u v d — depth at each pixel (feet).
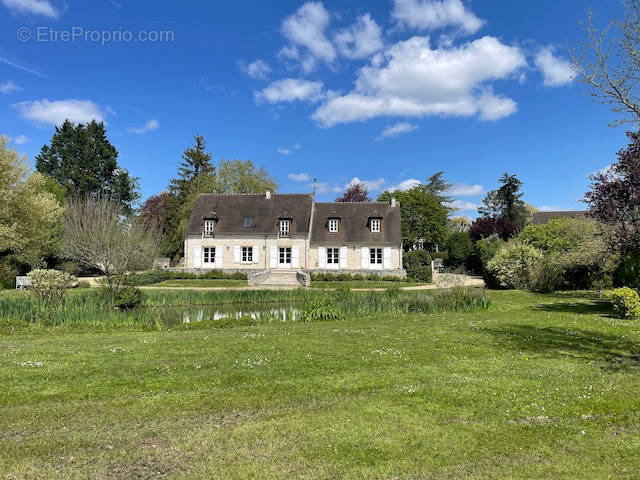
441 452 16.51
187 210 185.26
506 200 234.79
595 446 16.89
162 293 78.13
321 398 22.47
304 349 34.09
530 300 71.20
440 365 28.71
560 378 25.35
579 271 85.66
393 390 23.39
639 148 44.68
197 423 19.43
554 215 202.28
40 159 185.78
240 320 50.93
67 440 17.60
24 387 24.31
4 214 98.22
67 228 100.78
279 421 19.22
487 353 32.32
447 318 52.21
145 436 18.03
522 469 15.20
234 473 15.08
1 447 16.99
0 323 47.96
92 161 188.14
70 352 33.47
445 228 203.62
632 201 46.34
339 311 56.29
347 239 143.95
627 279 61.26
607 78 35.76
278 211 147.84
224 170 203.92
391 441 17.35
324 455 16.29
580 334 39.40
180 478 14.82
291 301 81.92
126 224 96.73
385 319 53.62
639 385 23.94
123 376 26.55
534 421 19.44
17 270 104.42
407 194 202.08
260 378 26.04
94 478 14.88
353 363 29.48
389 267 141.69
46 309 52.65
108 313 53.57
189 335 42.22
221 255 143.84
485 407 20.89
